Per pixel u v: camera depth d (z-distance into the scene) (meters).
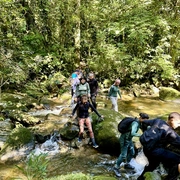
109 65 12.74
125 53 12.54
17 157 5.43
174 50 13.01
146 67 12.66
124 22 11.70
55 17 12.18
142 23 11.33
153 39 12.84
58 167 5.06
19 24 9.81
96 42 13.20
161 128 3.41
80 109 5.80
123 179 4.64
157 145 3.45
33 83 10.69
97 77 13.09
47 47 12.49
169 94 11.18
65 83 11.96
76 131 6.19
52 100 10.32
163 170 4.55
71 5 12.26
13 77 8.26
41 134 6.29
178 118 3.48
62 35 12.95
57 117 7.66
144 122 3.76
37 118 7.48
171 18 12.44
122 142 4.70
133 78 12.98
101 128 5.91
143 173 3.86
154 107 10.03
